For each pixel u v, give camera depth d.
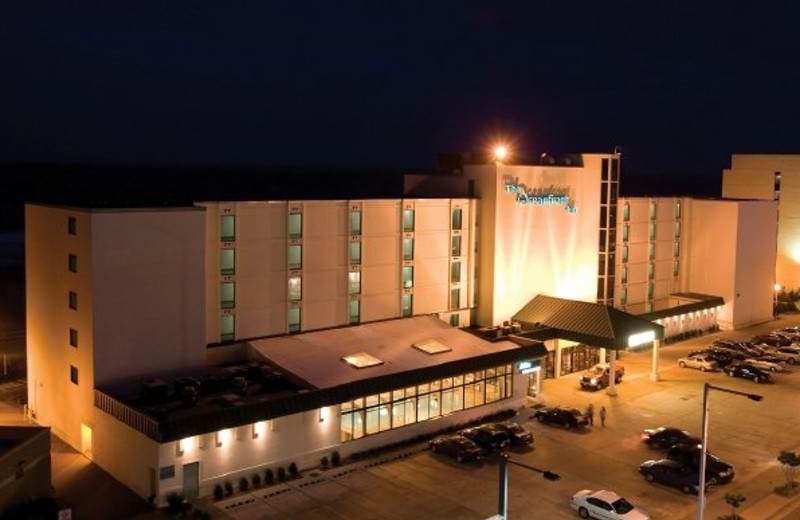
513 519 41.50
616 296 84.50
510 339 63.62
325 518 41.19
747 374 69.56
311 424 47.78
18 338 88.38
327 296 60.03
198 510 41.56
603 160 77.44
